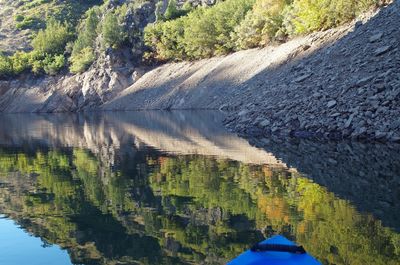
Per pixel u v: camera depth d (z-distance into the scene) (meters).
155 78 92.81
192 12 99.88
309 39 55.69
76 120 68.31
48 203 15.38
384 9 39.56
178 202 14.41
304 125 29.42
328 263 8.88
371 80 28.84
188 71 86.06
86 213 13.77
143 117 63.44
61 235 11.75
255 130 32.94
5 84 121.19
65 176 20.50
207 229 11.47
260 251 6.66
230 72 70.75
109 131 44.34
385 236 10.34
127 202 14.88
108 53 103.75
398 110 25.20
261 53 69.50
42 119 76.69
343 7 54.03
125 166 22.44
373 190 14.72
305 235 10.55
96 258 9.86
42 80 118.56
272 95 38.34
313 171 18.30
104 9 140.00
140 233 11.45
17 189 17.98
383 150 22.28
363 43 35.81
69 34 130.00
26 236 11.80
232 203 13.86
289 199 13.95
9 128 56.59
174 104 76.69
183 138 33.50
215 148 26.81
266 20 71.50
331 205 13.05
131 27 105.62
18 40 174.75
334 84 31.83
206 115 54.97
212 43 86.62
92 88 103.69
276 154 23.16
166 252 9.95
